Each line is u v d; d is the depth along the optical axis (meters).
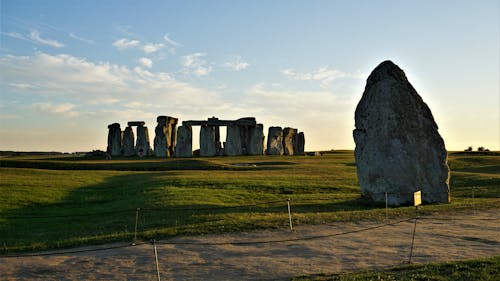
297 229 20.88
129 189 40.03
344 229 20.95
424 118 32.69
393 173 31.12
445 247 17.23
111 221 25.39
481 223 22.66
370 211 25.80
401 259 15.48
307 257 15.95
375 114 32.31
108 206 32.84
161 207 28.92
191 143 88.06
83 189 40.38
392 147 31.56
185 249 17.34
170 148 92.19
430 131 32.47
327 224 22.16
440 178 31.64
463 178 47.28
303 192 38.53
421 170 31.48
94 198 36.47
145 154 91.94
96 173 52.00
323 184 41.84
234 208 28.66
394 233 20.09
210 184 39.97
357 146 33.00
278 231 20.44
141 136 92.88
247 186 39.56
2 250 18.38
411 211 26.02
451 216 24.88
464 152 94.06
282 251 16.88
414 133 32.09
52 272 14.80
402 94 32.53
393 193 30.84
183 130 88.06
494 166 62.97
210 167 59.72
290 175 49.00
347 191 39.47
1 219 28.30
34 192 37.22
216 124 92.88
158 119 90.25
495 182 43.81
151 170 58.56
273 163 68.44
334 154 101.56
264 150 97.44
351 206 30.31
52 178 45.75
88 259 16.27
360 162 32.53
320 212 27.52
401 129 31.92
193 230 20.36
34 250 18.34
